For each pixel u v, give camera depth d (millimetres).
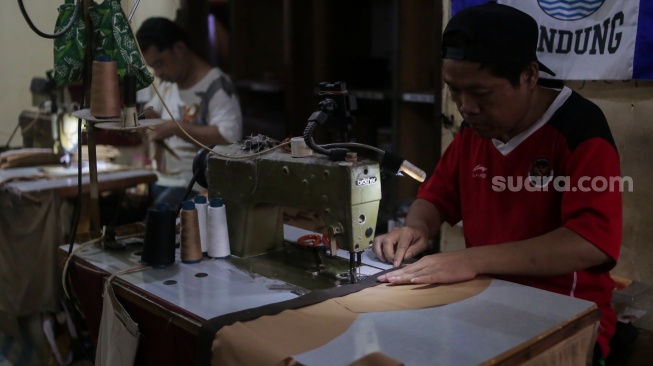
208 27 4320
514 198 1704
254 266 1688
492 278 1531
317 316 1306
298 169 1577
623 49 2268
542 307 1350
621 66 2281
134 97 1645
